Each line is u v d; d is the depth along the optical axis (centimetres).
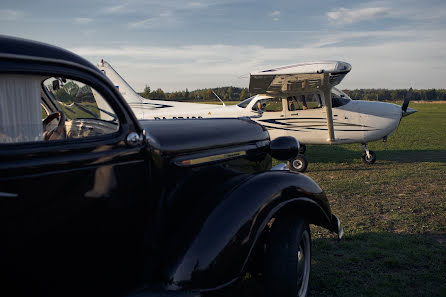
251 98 998
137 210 186
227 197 216
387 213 507
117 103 174
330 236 419
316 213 267
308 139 962
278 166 336
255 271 250
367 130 940
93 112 183
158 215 199
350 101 958
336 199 588
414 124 2339
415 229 439
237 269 201
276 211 222
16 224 142
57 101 194
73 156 156
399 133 1803
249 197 217
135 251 191
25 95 155
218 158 247
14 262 144
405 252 364
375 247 383
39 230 149
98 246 173
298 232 239
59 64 158
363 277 317
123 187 177
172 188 210
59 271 160
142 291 187
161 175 198
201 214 208
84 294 173
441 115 3397
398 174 798
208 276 190
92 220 167
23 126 155
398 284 302
